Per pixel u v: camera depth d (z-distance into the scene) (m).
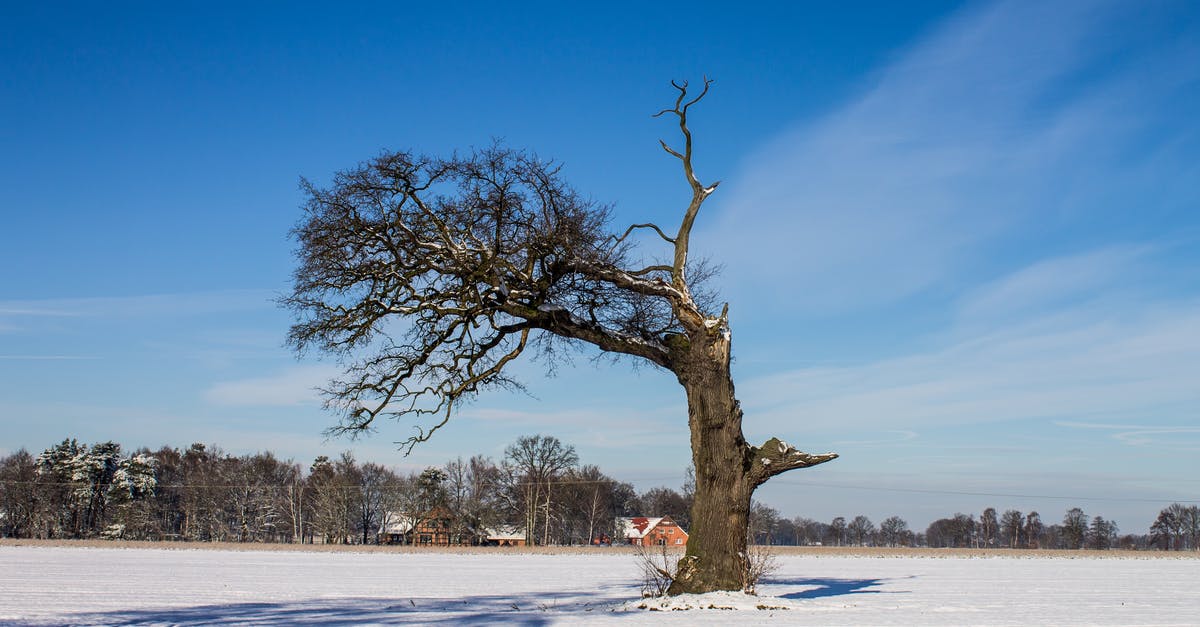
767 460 21.08
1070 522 158.12
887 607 25.75
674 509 152.62
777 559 76.94
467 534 110.69
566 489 110.44
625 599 28.09
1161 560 88.06
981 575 52.56
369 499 120.50
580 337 21.70
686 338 21.89
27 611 24.20
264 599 29.66
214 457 138.25
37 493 112.38
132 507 112.25
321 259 20.25
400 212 20.12
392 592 33.47
